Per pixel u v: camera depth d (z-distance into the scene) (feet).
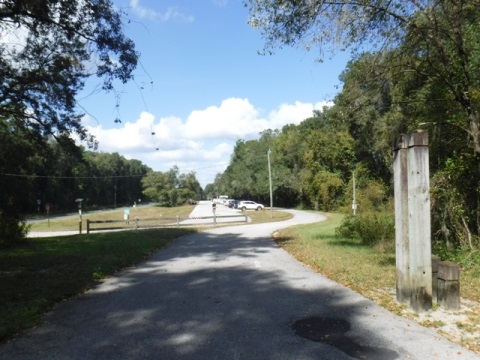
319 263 34.55
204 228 86.28
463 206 36.86
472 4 29.35
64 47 49.16
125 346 15.90
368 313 19.89
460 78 33.01
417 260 20.06
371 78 32.53
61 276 30.14
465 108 33.06
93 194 367.66
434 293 21.43
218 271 32.45
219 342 16.15
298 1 29.14
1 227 51.90
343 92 34.47
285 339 16.40
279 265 34.88
